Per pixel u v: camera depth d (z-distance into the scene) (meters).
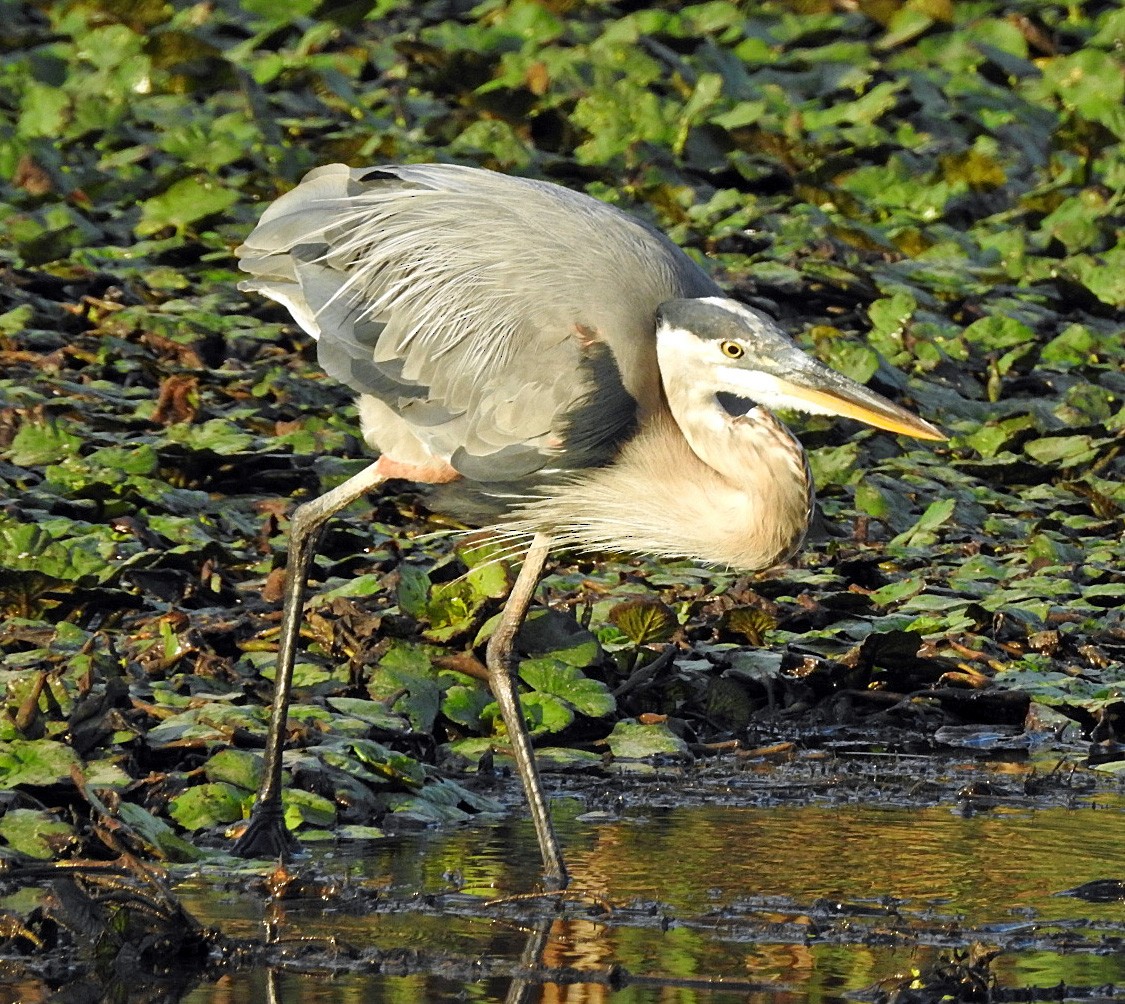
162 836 8.80
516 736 9.33
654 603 11.87
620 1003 7.24
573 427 9.62
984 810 10.18
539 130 22.31
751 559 9.70
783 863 9.14
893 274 19.52
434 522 14.01
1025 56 25.94
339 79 22.05
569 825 9.75
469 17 25.06
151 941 7.55
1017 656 12.82
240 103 21.47
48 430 13.87
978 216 22.34
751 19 26.27
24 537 11.85
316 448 14.65
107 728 9.71
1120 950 7.97
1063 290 19.66
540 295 9.81
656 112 22.25
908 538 14.50
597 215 10.23
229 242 18.42
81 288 17.20
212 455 13.87
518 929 8.11
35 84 20.88
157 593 11.98
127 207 19.09
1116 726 11.95
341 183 10.91
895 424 9.15
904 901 8.57
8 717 9.45
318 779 9.65
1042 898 8.64
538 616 11.68
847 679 12.30
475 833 9.57
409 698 10.81
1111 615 13.38
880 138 22.94
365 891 8.49
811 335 17.27
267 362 16.28
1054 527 14.96
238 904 8.32
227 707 10.23
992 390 17.62
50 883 8.23
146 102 21.30
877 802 10.31
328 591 12.07
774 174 22.11
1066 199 21.91
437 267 10.14
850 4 26.91
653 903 8.46
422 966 7.61
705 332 9.39
